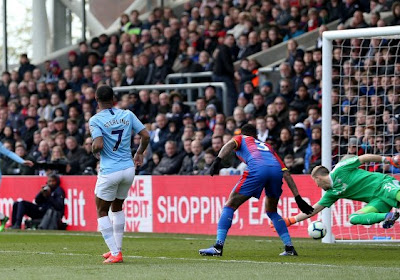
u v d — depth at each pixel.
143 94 50.88
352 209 34.81
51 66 61.03
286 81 45.03
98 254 28.81
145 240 36.44
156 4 65.44
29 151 55.56
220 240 27.12
